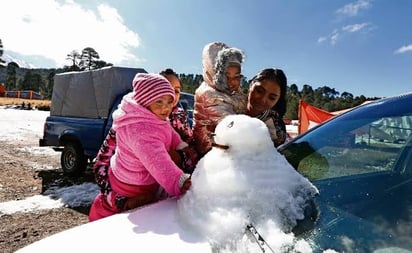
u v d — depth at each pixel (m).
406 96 1.99
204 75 2.19
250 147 1.41
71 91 7.15
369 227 1.16
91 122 6.46
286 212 1.22
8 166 7.68
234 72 2.02
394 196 1.33
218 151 1.47
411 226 1.14
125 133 1.69
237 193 1.25
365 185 1.43
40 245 1.26
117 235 1.25
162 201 1.57
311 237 1.12
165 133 1.73
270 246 1.06
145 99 1.68
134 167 1.71
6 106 31.44
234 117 1.53
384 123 1.84
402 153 1.67
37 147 10.88
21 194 5.61
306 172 1.62
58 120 7.23
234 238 1.10
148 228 1.27
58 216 4.68
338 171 1.58
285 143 2.08
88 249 1.17
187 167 1.93
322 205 1.31
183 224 1.26
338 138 1.87
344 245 1.08
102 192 1.93
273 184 1.29
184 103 6.41
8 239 3.87
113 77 6.20
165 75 2.94
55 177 6.87
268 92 2.08
